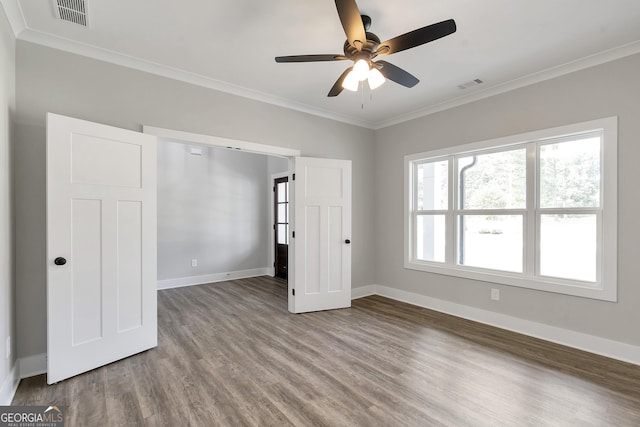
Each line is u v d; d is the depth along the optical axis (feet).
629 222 8.41
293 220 12.69
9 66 7.09
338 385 7.23
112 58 8.84
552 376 7.63
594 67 8.93
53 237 7.19
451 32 5.66
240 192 20.03
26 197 7.68
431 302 13.23
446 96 11.85
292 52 8.78
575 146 9.60
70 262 7.47
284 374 7.72
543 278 10.14
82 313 7.68
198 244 18.31
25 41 7.72
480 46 8.37
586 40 8.07
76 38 8.04
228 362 8.35
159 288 16.97
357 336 10.19
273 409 6.34
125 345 8.54
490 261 11.61
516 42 8.18
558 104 9.61
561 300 9.62
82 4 6.71
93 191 7.88
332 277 13.21
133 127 9.21
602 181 8.96
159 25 7.51
